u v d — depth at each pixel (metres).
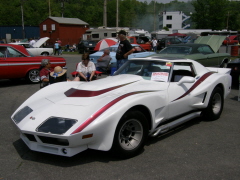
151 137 4.30
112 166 3.41
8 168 3.38
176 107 4.36
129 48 7.24
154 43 26.00
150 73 4.61
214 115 5.30
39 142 3.37
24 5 76.31
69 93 4.01
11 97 7.54
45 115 3.47
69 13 80.56
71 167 3.39
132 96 3.67
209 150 3.93
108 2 81.62
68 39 43.50
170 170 3.31
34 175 3.21
